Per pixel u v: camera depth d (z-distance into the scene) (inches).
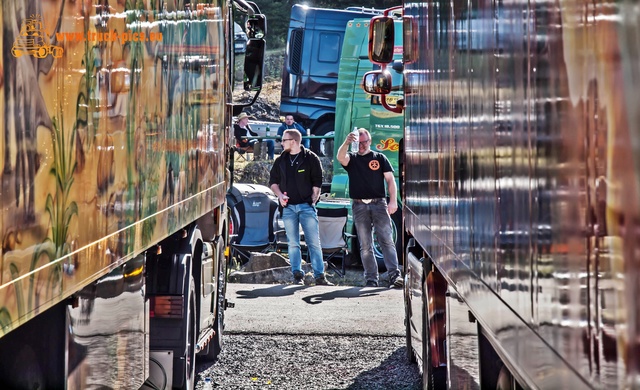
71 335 268.8
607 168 153.8
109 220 307.1
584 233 167.3
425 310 476.1
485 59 267.0
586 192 165.9
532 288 207.3
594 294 161.9
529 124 208.5
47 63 243.1
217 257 618.2
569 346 177.6
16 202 218.7
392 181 1071.0
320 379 596.4
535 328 204.5
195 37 486.3
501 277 243.9
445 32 362.0
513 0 225.3
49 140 244.1
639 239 139.9
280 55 3722.9
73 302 270.4
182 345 458.6
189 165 468.1
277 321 805.9
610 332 153.3
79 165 271.7
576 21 170.9
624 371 146.8
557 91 184.5
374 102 1339.8
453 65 337.4
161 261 463.8
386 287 1082.7
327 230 1217.4
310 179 1073.5
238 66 717.9
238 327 775.1
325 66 2102.6
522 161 216.4
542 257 198.1
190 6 468.8
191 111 473.4
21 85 223.5
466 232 306.0
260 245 1278.3
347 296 970.1
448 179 353.4
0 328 206.1
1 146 209.6
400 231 1304.1
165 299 457.7
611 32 150.9
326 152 2058.3
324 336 742.5
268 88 3427.7
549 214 191.5
